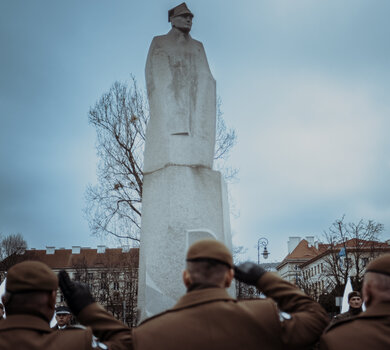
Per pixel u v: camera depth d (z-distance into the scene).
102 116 20.00
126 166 19.84
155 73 5.79
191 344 1.98
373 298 2.21
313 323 2.16
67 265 69.94
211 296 2.11
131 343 2.21
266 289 2.36
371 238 32.84
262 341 2.03
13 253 47.47
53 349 2.03
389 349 2.01
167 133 5.44
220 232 5.27
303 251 88.06
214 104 5.92
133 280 32.09
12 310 2.15
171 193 5.16
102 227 19.89
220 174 5.52
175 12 6.07
